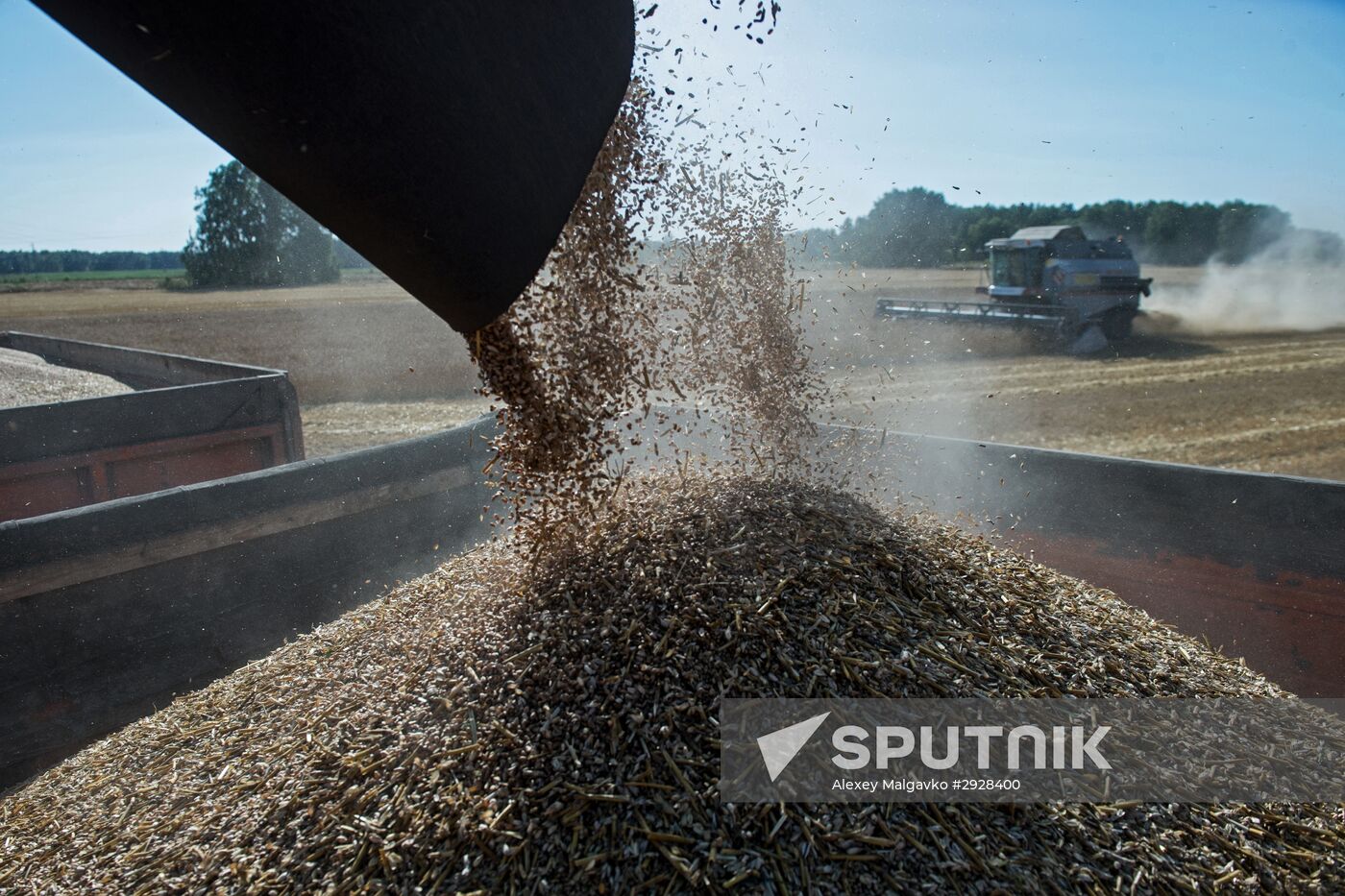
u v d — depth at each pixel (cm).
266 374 571
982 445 356
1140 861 168
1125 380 1396
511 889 159
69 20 131
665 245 288
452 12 151
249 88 138
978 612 230
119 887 184
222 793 204
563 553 252
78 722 286
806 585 223
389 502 388
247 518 328
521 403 230
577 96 177
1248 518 289
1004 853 165
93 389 706
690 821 167
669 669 197
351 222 161
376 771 190
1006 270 1742
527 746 184
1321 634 273
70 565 279
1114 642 237
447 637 232
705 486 288
